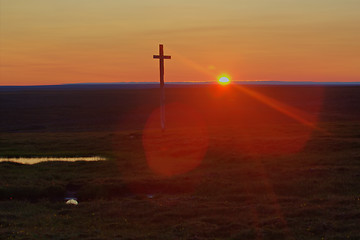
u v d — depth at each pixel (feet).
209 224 39.27
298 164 70.28
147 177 64.23
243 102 379.76
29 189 56.70
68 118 271.49
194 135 122.42
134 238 35.94
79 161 83.87
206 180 59.62
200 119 249.96
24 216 44.70
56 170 74.23
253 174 62.75
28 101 431.84
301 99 402.11
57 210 48.11
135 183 59.26
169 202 48.37
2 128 226.99
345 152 81.10
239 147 92.84
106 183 59.21
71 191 59.57
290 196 50.75
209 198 50.70
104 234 37.45
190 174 66.28
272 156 80.89
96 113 298.97
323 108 314.35
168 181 60.18
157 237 36.09
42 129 220.23
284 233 35.65
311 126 140.87
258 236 35.24
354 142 90.38
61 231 39.01
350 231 35.60
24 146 114.01
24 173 70.85
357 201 45.06
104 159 88.58
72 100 440.86
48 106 362.33
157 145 106.93
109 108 335.06
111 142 118.01
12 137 138.72
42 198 55.42
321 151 84.38
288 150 87.10
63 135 144.46
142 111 308.19
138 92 613.11
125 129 210.18
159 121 244.83
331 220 38.91
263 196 50.01
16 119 268.41
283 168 66.95
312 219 39.32
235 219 40.42
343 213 40.06
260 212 42.57
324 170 62.28
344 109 303.89
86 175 68.74
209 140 106.63
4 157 94.73
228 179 60.54
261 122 226.17
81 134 148.05
